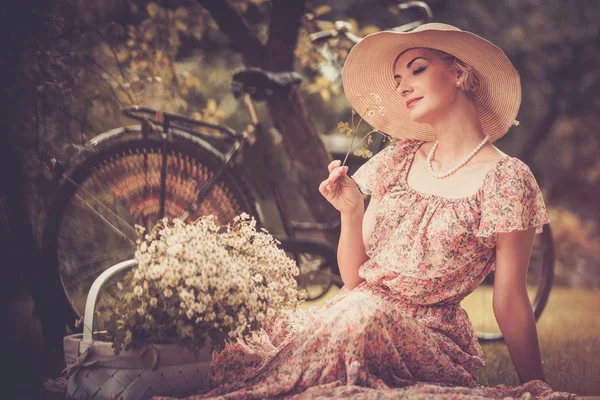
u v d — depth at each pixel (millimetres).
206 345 2408
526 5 11969
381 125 3023
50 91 3559
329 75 4984
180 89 4766
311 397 2178
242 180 4062
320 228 4406
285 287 2686
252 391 2240
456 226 2492
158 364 2359
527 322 2494
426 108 2637
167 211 3902
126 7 4789
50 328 3480
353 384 2217
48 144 3740
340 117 9148
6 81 3414
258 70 3920
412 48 2691
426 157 2773
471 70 2660
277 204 4254
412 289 2531
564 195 13625
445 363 2426
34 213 3912
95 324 2576
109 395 2379
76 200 3838
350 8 10125
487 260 2568
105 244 4277
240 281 2416
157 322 2357
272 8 4359
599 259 10672
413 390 2170
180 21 4773
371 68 2891
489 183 2494
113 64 4516
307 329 2389
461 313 2602
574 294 8625
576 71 11070
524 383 2521
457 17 11477
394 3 4754
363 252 2732
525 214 2469
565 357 4043
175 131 3990
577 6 11828
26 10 3486
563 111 11586
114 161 3748
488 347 4703
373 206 2852
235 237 2689
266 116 8125
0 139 3418
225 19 4293
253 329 2498
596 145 13211
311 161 4430
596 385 3307
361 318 2275
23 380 3262
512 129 12656
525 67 11844
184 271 2354
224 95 8086
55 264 3541
